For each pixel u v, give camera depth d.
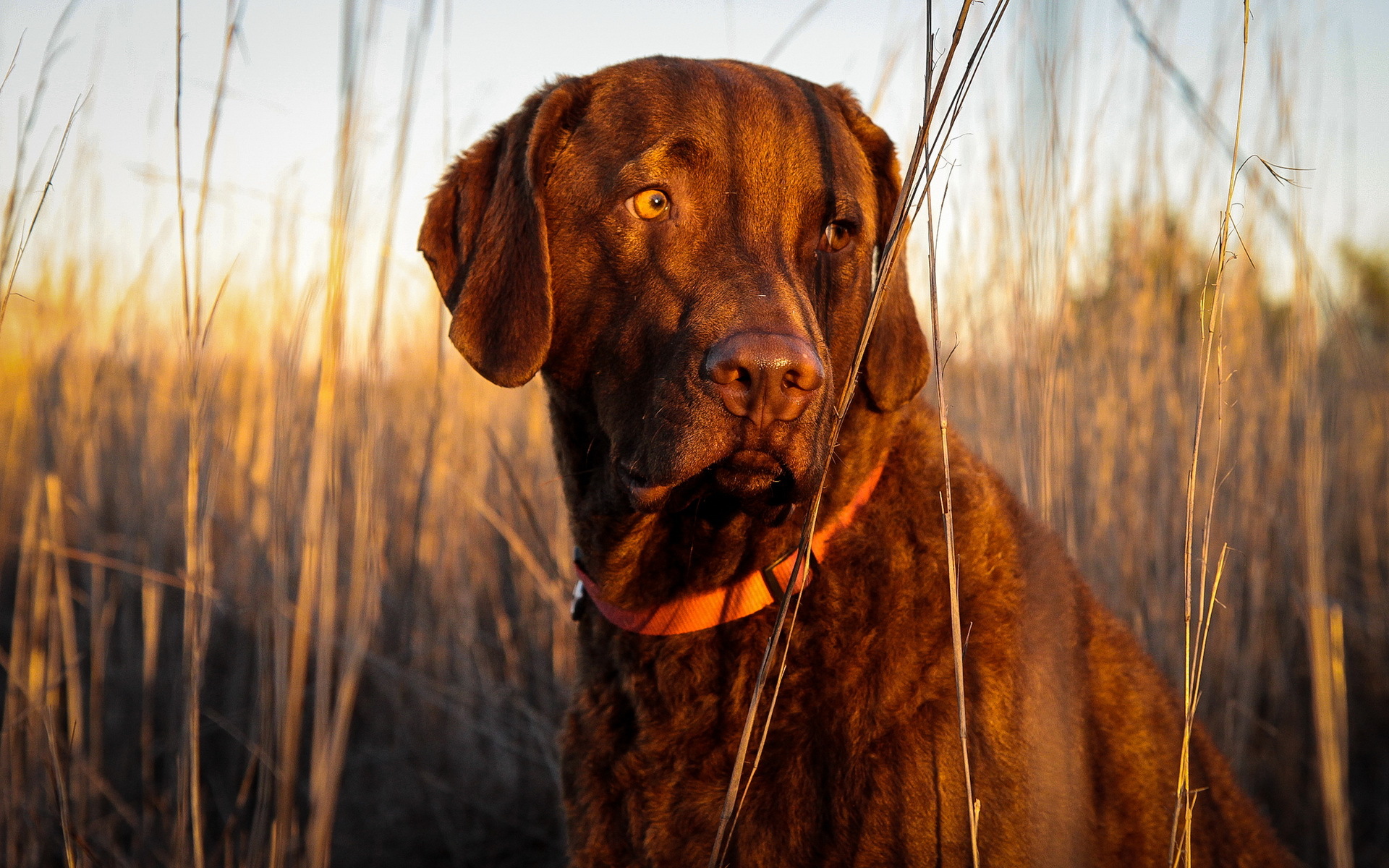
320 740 2.21
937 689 1.68
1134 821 1.83
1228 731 3.13
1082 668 1.84
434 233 2.17
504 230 2.00
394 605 4.00
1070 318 2.80
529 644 3.89
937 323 1.55
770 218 1.86
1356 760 3.69
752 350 1.59
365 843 3.43
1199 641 1.71
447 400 3.88
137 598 4.47
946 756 1.64
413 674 3.67
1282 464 3.45
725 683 1.81
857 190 2.02
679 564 1.92
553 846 3.35
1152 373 3.46
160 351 4.69
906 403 2.03
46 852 3.03
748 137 1.89
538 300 1.92
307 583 2.22
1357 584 4.41
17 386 4.38
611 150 1.93
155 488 4.41
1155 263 3.43
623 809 1.88
